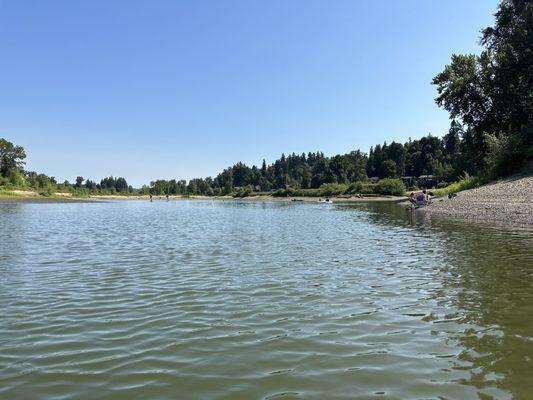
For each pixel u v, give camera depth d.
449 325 8.49
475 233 23.45
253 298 11.07
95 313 9.95
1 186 133.50
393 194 116.00
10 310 10.24
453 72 61.62
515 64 55.97
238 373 6.50
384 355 7.08
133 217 50.88
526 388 5.78
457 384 5.95
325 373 6.43
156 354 7.34
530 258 15.36
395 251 18.48
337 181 168.00
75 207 85.38
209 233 29.12
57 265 16.55
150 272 14.95
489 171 52.28
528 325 8.33
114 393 5.91
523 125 53.62
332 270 14.63
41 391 5.99
